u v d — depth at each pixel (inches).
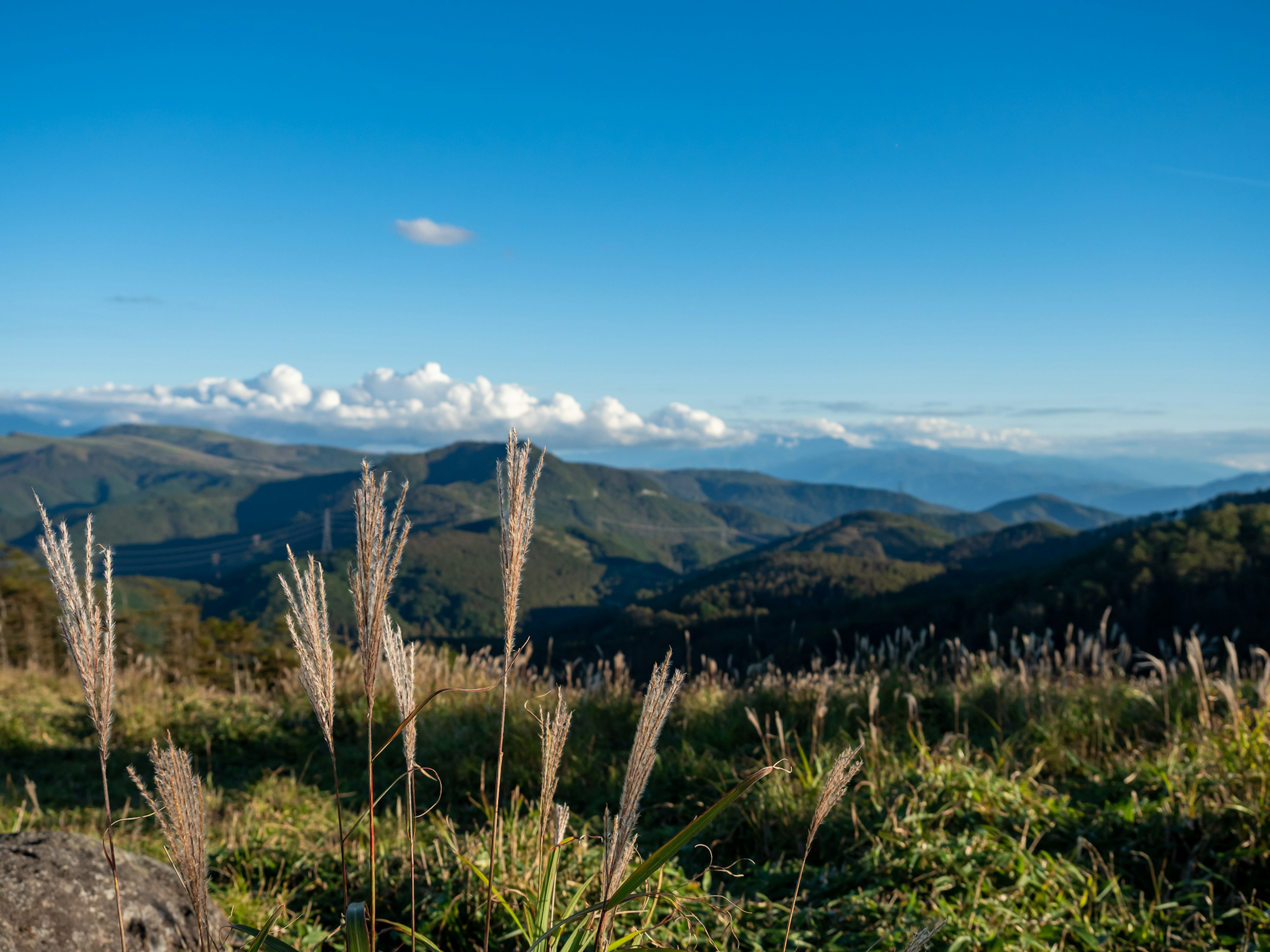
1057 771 181.0
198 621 973.2
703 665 271.6
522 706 243.9
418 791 205.3
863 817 144.7
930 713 227.3
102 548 44.4
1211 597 1393.9
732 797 40.4
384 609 45.2
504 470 48.1
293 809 183.9
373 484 44.6
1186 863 126.3
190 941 93.7
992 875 119.1
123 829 164.9
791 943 103.5
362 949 45.4
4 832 150.0
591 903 105.5
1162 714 203.6
